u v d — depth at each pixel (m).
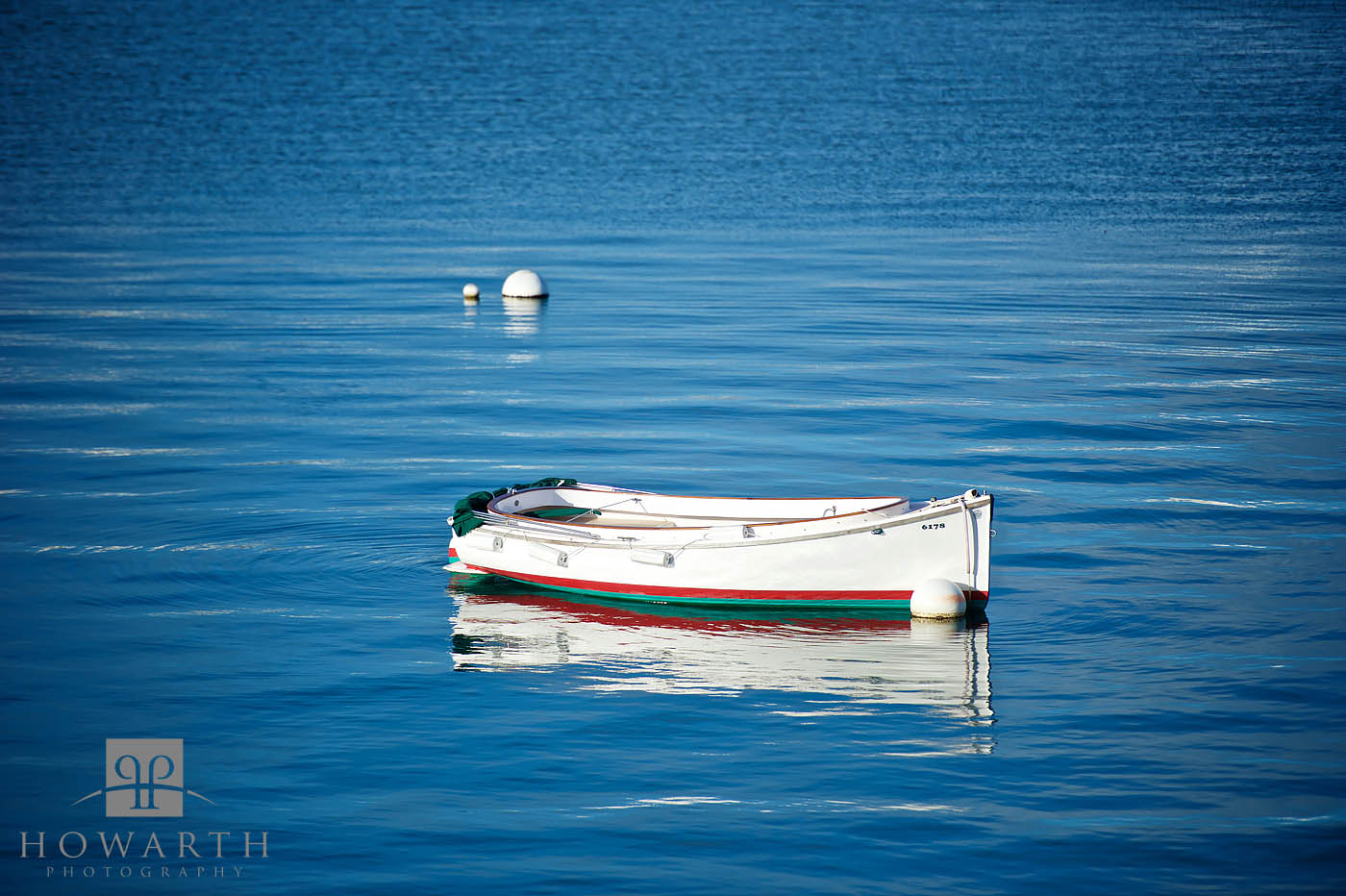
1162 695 34.88
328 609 41.47
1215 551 45.50
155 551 45.94
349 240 121.69
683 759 31.75
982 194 147.75
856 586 41.50
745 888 26.66
